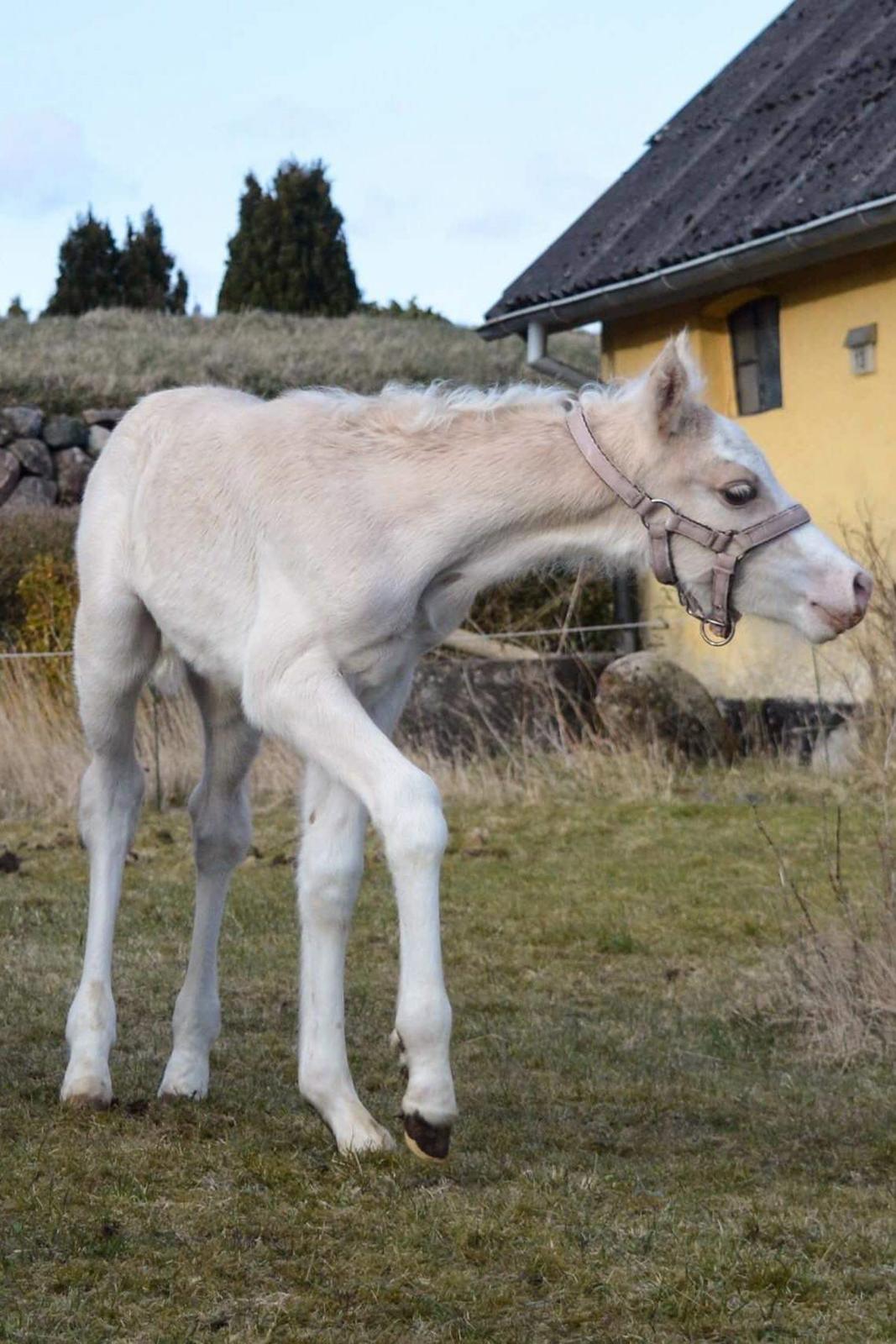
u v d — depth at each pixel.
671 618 14.79
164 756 12.52
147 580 4.88
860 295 13.16
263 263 44.31
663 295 14.35
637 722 13.05
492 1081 5.55
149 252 49.19
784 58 16.92
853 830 10.25
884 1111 5.28
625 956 7.77
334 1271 3.64
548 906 8.80
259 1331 3.30
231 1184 4.18
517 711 13.44
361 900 8.84
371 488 4.53
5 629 16.28
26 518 18.30
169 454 4.89
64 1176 4.17
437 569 4.55
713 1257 3.79
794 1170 4.64
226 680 4.77
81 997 4.94
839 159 13.46
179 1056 5.05
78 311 48.03
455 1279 3.61
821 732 12.43
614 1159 4.65
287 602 4.46
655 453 4.59
